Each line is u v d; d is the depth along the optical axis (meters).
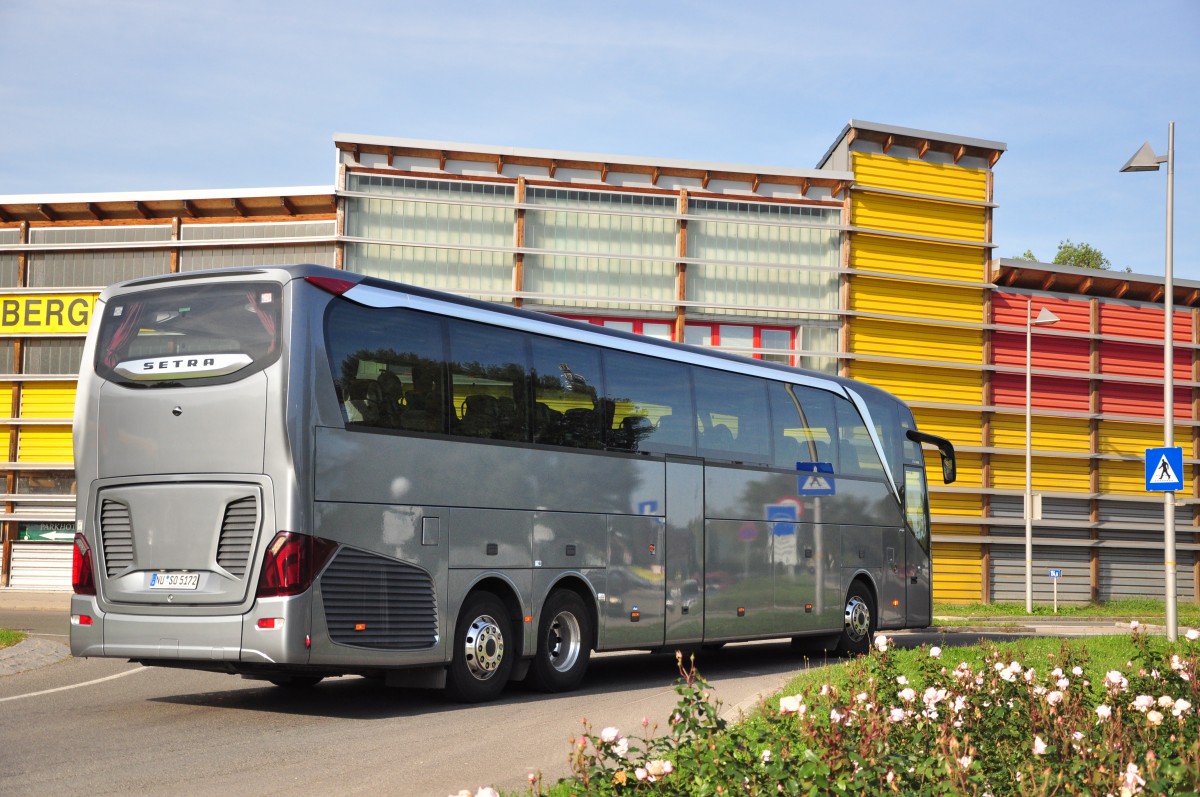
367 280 11.90
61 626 22.75
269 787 8.17
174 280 11.70
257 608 10.82
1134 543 37.31
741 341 32.97
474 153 31.20
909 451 20.88
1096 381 37.19
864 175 34.16
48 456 32.47
